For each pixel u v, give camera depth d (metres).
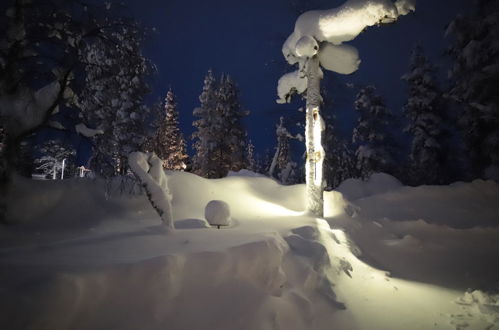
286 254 6.89
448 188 14.31
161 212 8.07
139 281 4.66
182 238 6.93
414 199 13.89
